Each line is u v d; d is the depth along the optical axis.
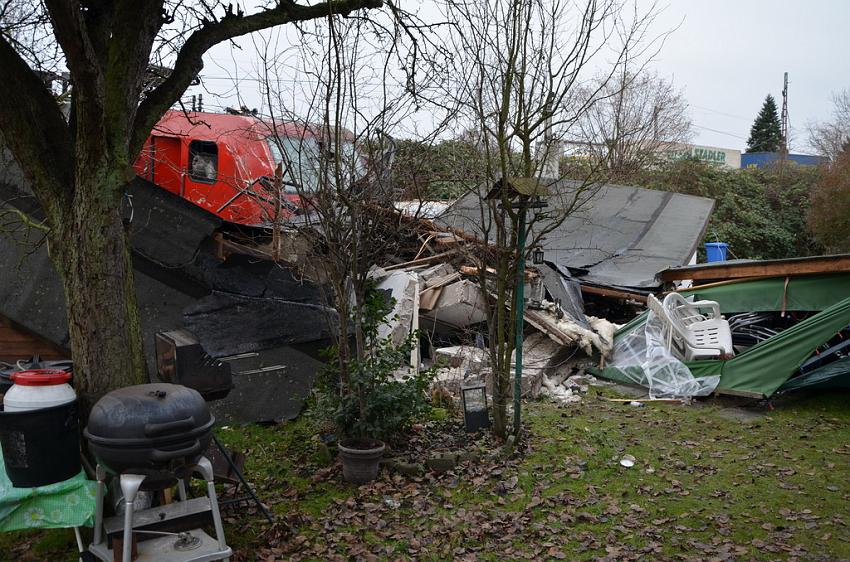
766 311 11.50
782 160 40.12
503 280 7.37
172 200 7.97
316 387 7.69
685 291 12.31
